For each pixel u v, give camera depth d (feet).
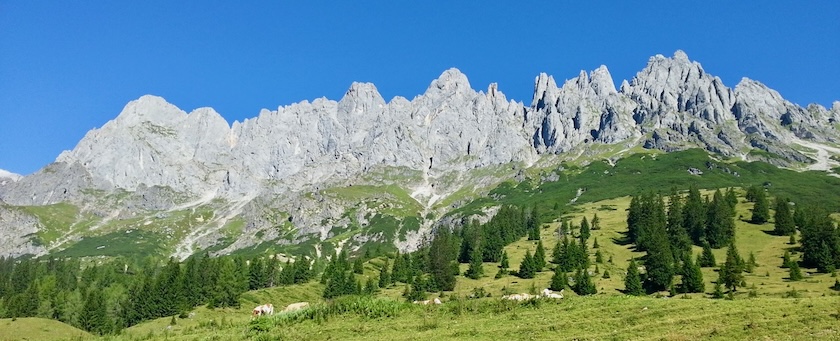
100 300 492.54
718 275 466.29
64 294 541.34
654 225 596.70
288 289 583.58
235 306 512.22
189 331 304.50
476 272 557.33
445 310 254.06
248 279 620.90
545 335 192.24
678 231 594.24
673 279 457.68
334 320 254.47
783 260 499.92
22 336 419.13
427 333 211.00
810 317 172.35
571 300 250.37
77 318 494.18
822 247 462.60
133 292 531.50
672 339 166.91
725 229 592.60
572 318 213.87
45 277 645.51
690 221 622.54
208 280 538.88
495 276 544.21
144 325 451.12
